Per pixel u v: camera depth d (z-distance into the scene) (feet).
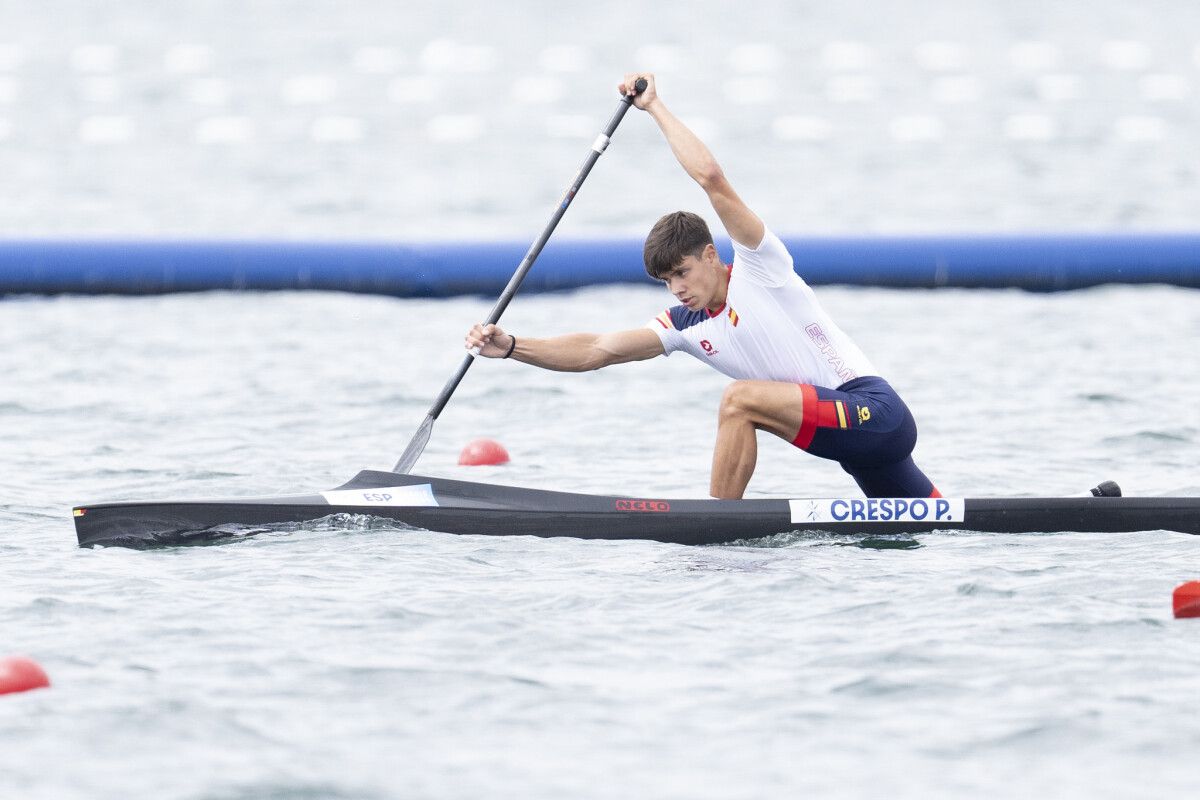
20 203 211.41
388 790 40.70
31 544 67.26
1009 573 61.16
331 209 207.51
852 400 69.62
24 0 438.81
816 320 70.08
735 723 45.27
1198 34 389.39
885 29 403.13
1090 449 91.15
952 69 349.82
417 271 157.79
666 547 67.41
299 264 158.61
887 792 40.63
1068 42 381.81
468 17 420.36
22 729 44.55
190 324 139.54
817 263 160.35
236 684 48.29
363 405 106.01
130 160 251.80
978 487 81.41
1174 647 51.42
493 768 42.11
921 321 140.56
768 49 375.86
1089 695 47.11
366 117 295.89
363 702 46.85
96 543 66.90
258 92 323.37
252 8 437.17
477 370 118.93
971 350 126.00
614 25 409.90
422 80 336.49
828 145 265.34
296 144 267.80
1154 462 87.45
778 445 93.45
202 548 66.49
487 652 51.47
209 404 105.40
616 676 49.21
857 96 317.42
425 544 67.05
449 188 224.94
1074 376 114.42
